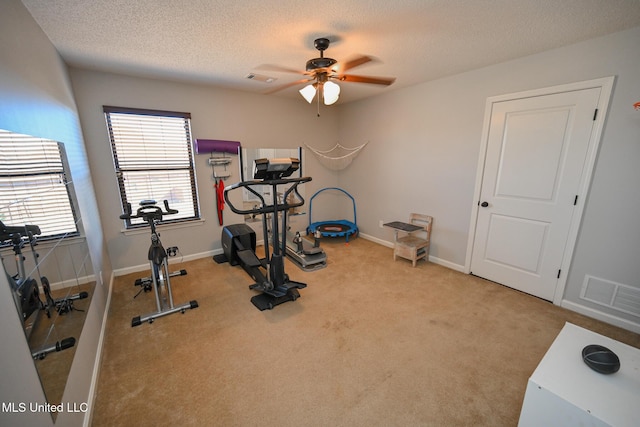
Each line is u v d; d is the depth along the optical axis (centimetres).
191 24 182
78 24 178
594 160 219
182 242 358
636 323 212
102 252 271
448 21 182
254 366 182
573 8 166
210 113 352
